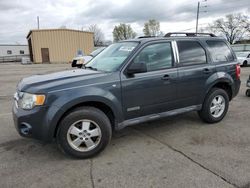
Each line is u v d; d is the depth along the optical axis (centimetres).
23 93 366
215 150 401
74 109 371
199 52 498
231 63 543
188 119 563
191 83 477
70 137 371
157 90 434
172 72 450
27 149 418
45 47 3688
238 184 305
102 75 390
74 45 3828
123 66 407
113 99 389
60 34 3719
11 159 384
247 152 392
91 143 380
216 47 531
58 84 363
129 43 457
